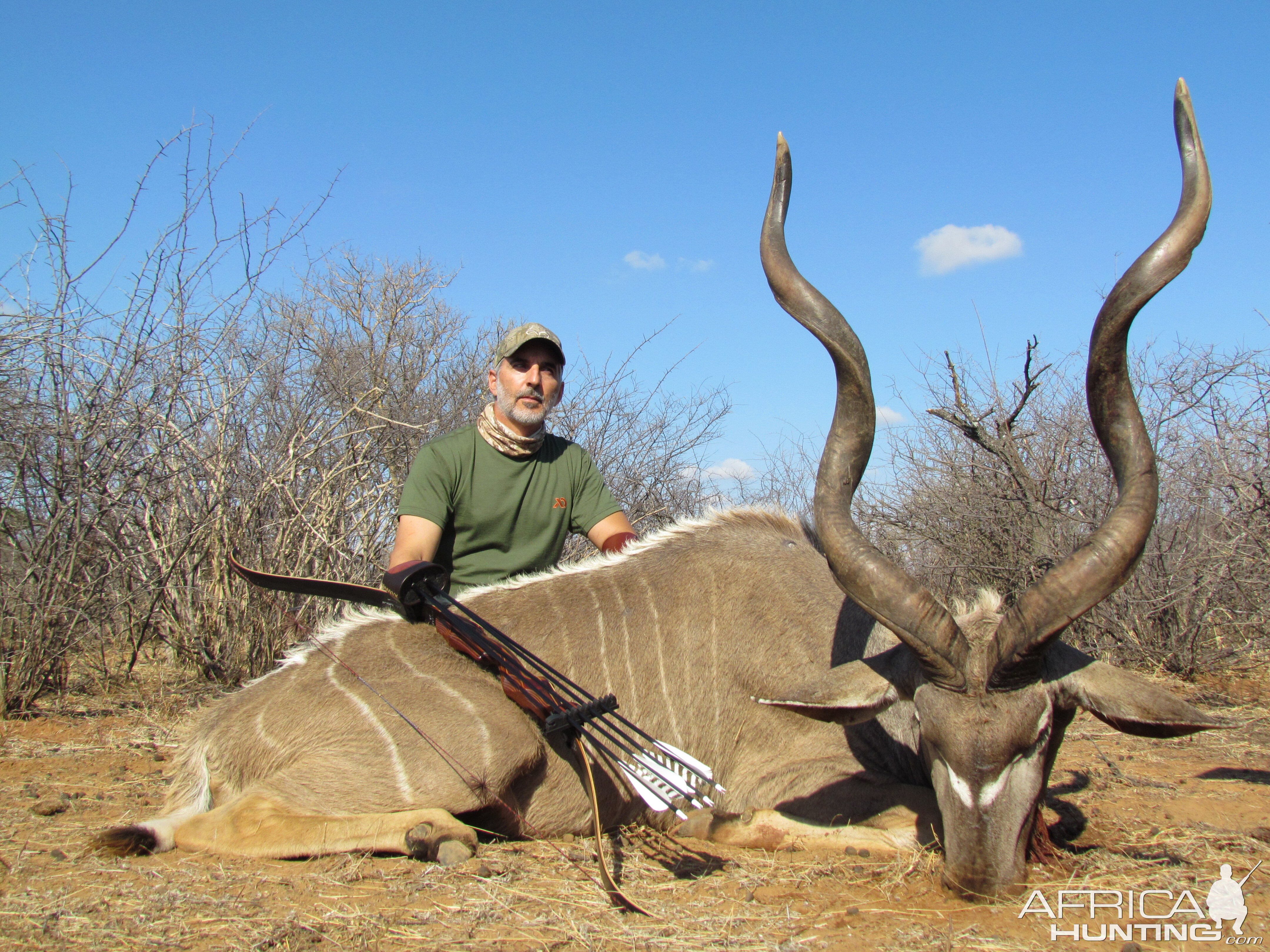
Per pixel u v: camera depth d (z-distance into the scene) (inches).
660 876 89.9
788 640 107.3
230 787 99.7
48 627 148.3
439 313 269.1
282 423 186.7
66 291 153.2
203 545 162.2
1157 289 80.2
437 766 96.5
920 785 100.9
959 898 82.5
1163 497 185.9
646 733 105.1
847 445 88.5
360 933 76.7
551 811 101.3
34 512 153.1
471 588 111.2
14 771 119.6
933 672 82.6
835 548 85.8
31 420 151.5
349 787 95.7
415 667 101.7
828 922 79.3
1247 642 172.2
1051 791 114.7
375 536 170.9
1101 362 82.5
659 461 230.2
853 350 87.9
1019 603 80.6
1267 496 168.1
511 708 100.1
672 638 108.6
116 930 76.7
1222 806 109.1
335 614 162.4
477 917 79.7
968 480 203.3
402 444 197.3
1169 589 173.0
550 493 122.6
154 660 175.3
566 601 109.6
